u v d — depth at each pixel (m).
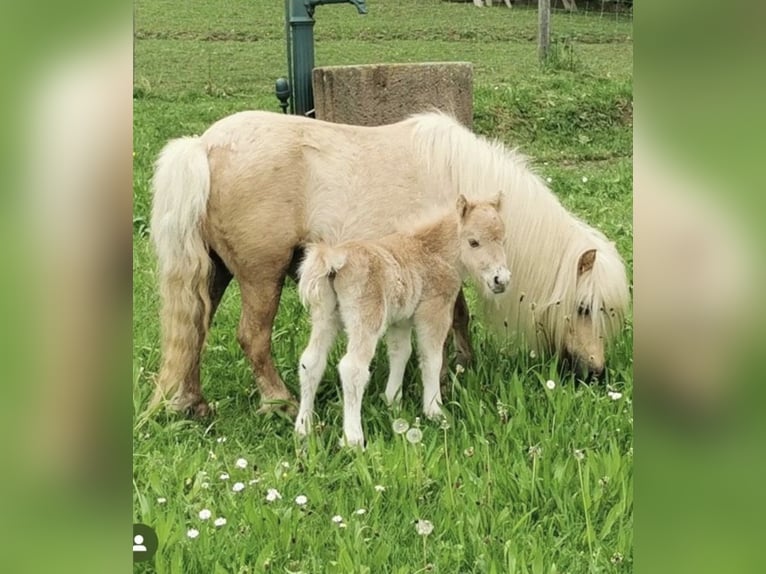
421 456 3.32
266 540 2.96
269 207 3.57
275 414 3.74
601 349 3.82
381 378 3.97
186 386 3.74
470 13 10.68
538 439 3.48
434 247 3.52
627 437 3.50
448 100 4.77
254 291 3.66
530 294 3.85
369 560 2.85
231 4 11.20
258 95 8.15
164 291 3.62
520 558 2.83
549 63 8.33
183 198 3.53
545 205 3.82
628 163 6.44
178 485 3.25
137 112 7.53
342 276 3.38
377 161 3.71
